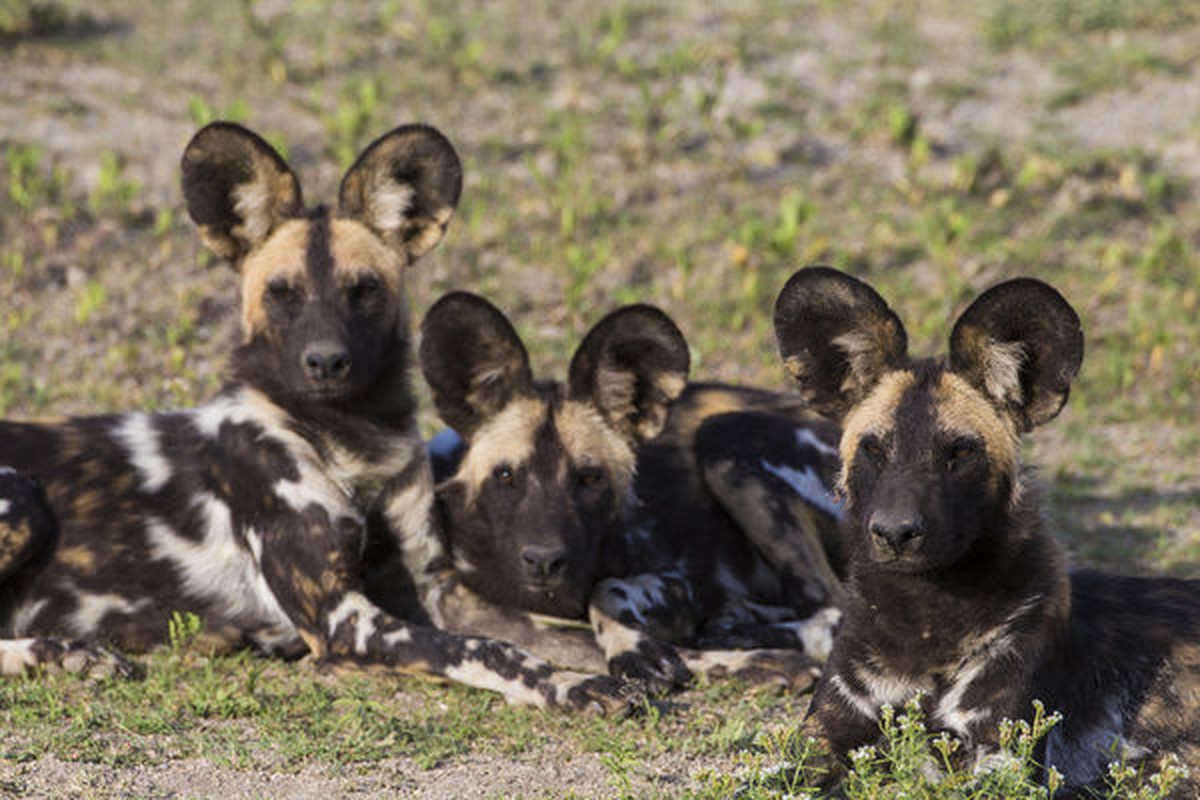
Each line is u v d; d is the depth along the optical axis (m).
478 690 19.31
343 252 20.48
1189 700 16.33
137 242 34.69
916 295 34.00
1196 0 48.16
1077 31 47.12
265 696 19.00
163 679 19.38
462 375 20.48
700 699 19.38
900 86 43.06
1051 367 15.57
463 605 20.80
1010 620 15.59
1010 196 37.88
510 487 20.02
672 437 22.45
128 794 15.85
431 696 19.27
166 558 20.66
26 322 31.89
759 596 22.33
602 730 18.17
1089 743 16.08
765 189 38.09
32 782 16.06
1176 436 29.84
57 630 20.44
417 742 17.58
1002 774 14.16
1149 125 41.62
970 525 15.33
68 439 21.06
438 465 21.83
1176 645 16.61
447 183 21.44
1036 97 42.91
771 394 23.77
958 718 15.63
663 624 20.97
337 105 41.22
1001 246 35.78
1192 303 34.09
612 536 20.97
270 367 20.55
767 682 19.56
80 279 33.25
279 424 20.42
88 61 42.75
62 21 44.81
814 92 42.88
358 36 45.56
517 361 20.31
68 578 20.41
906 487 15.18
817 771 15.91
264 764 16.84
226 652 20.72
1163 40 46.41
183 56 43.69
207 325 32.31
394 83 42.50
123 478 20.83
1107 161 39.16
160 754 16.98
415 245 21.52
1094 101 42.81
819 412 16.55
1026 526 15.72
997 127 41.44
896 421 15.66
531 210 36.62
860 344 16.20
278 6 47.84
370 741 17.45
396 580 21.22
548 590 19.89
